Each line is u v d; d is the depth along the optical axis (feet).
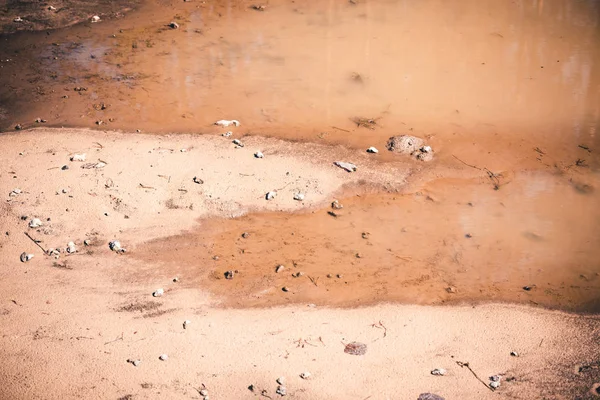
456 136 25.46
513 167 24.77
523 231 23.54
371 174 24.53
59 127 25.67
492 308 22.31
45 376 21.39
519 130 25.66
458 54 27.89
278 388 21.21
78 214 23.67
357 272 22.84
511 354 21.66
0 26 29.14
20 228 23.44
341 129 25.59
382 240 23.36
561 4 30.07
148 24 29.25
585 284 22.68
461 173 24.63
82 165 24.58
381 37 28.50
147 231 23.45
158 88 26.78
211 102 26.35
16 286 22.57
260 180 24.31
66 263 22.93
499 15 29.53
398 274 22.82
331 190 24.18
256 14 29.60
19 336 21.88
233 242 23.30
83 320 22.09
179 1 30.37
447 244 23.32
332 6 29.96
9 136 25.41
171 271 22.82
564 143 25.34
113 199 23.91
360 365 21.50
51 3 30.12
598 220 23.73
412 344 21.77
